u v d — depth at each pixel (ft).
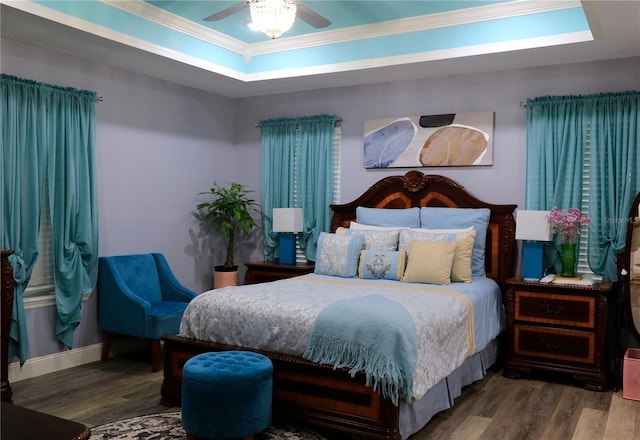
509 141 16.01
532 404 12.23
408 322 10.02
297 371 10.66
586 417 11.46
